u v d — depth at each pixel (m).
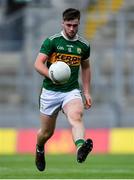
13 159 40.91
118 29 62.50
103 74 60.09
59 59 22.41
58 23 63.97
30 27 63.94
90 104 23.02
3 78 62.53
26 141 50.81
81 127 21.14
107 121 58.16
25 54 61.22
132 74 59.50
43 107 22.92
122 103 58.66
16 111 59.53
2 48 63.44
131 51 60.09
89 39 63.06
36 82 59.75
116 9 64.75
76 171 31.45
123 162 38.44
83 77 23.25
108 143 49.88
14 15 65.81
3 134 51.59
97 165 35.94
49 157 43.50
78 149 20.30
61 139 49.66
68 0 66.00
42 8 65.19
